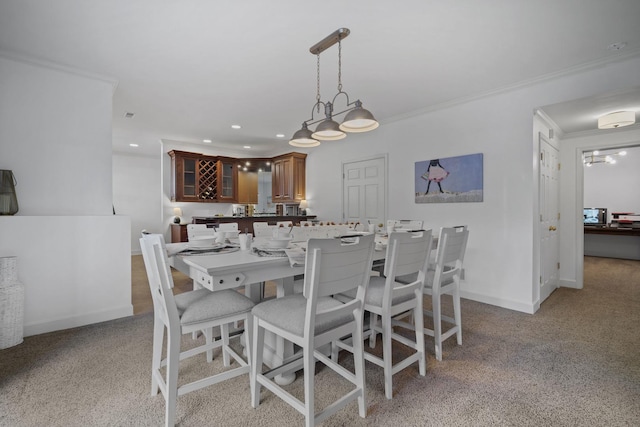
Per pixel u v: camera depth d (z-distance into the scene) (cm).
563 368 196
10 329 224
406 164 411
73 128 280
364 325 238
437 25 211
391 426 143
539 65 269
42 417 148
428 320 287
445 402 161
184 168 575
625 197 730
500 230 324
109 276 282
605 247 662
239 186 664
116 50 246
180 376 185
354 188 498
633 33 220
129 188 703
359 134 483
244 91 332
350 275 141
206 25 212
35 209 263
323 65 270
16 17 202
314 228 280
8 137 252
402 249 167
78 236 267
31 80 261
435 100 355
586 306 324
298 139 279
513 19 204
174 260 183
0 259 226
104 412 153
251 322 165
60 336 244
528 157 305
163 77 296
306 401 127
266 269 164
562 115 325
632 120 301
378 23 209
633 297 357
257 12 197
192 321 147
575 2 187
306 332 128
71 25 212
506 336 246
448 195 365
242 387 175
